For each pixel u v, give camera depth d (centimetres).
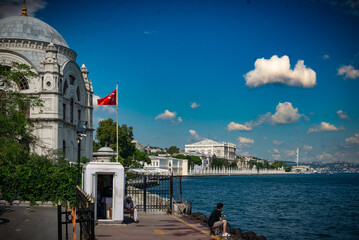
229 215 4484
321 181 18162
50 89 5556
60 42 7062
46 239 1465
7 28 6625
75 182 2702
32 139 4047
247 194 8350
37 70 5628
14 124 3481
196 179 19312
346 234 3238
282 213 4744
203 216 2188
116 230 1789
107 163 1928
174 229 1889
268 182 16112
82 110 6931
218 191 9338
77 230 1656
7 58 5681
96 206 1902
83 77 7044
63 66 5962
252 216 4403
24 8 7175
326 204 6069
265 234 3181
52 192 2673
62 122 5728
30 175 2653
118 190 1934
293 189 10719
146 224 2028
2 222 1838
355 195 8300
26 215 2097
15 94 3712
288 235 3155
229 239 1711
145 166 19488
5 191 2619
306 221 4019
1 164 3052
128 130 11275
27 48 6394
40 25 6925
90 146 7162
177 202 2644
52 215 2122
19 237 1498
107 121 10912
